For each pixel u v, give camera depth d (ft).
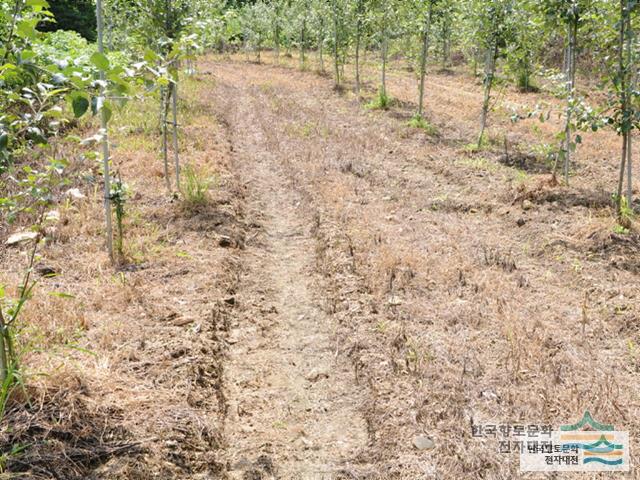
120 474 10.52
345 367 15.72
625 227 23.72
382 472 11.66
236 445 12.78
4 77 9.68
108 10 51.85
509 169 34.32
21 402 11.57
